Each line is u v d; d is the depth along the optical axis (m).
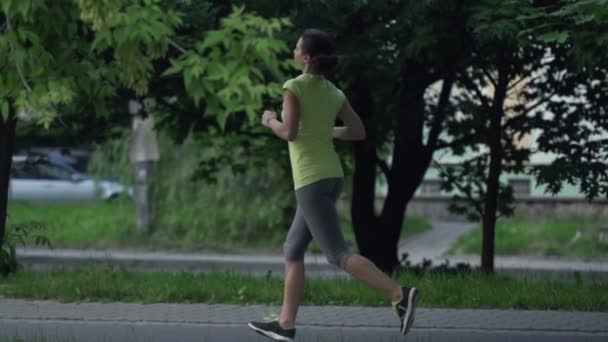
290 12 16.42
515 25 15.35
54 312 12.63
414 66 19.08
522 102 20.02
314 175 9.02
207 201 35.50
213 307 13.13
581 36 12.46
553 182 18.56
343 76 18.11
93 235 35.38
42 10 10.16
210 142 23.42
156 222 35.84
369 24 17.42
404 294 9.04
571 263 30.09
